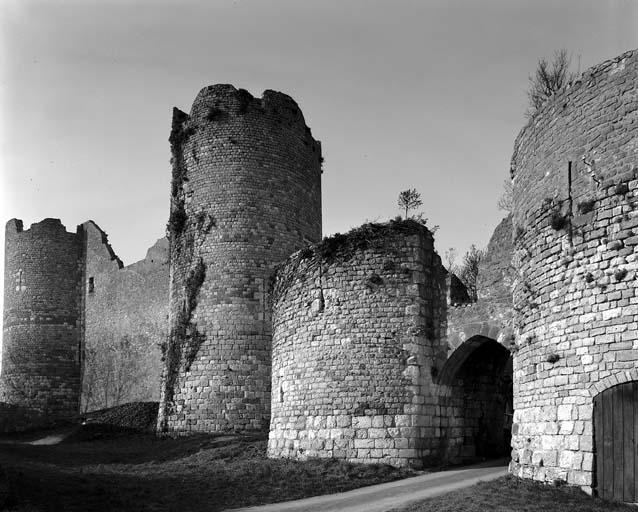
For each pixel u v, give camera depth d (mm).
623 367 14711
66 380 52688
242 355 32438
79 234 55781
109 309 52875
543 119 18188
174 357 33719
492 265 22594
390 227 23906
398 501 16531
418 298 23250
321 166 39531
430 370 23078
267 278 33719
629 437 14469
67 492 17547
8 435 46375
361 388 22984
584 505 14086
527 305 18031
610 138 15734
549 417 16422
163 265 49938
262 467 21953
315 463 22391
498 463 22781
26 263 53094
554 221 16891
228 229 33938
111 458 28406
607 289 15258
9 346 52156
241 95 35500
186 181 35688
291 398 24531
